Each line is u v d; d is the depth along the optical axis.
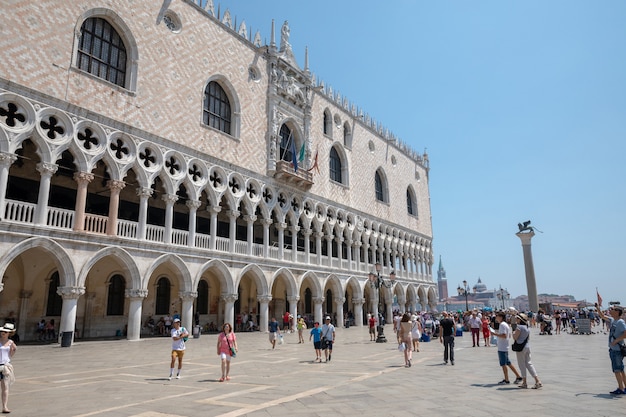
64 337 24.75
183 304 32.38
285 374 16.28
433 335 35.44
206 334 36.34
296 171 44.31
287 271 42.84
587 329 38.47
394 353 23.98
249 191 40.09
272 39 44.91
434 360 20.73
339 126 56.09
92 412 10.05
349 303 63.47
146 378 15.16
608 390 12.64
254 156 40.69
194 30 35.91
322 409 10.25
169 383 14.16
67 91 26.38
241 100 40.00
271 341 27.00
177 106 33.50
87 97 27.44
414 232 73.50
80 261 25.83
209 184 35.34
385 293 63.22
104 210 34.12
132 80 30.48
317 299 47.56
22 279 29.30
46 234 24.36
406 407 10.44
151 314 35.66
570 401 11.09
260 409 10.27
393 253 65.69
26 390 12.86
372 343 30.73
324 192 50.81
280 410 10.16
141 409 10.34
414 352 24.53
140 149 30.36
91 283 32.16
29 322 29.25
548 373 16.20
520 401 11.12
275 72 44.53
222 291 36.25
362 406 10.57
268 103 43.41
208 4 37.53
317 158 50.25
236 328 41.84
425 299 74.38
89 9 28.20
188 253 32.75
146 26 31.91
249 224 39.25
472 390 12.72
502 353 13.94
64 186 32.03
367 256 58.62
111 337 31.84
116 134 28.92
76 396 11.96
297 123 47.47
